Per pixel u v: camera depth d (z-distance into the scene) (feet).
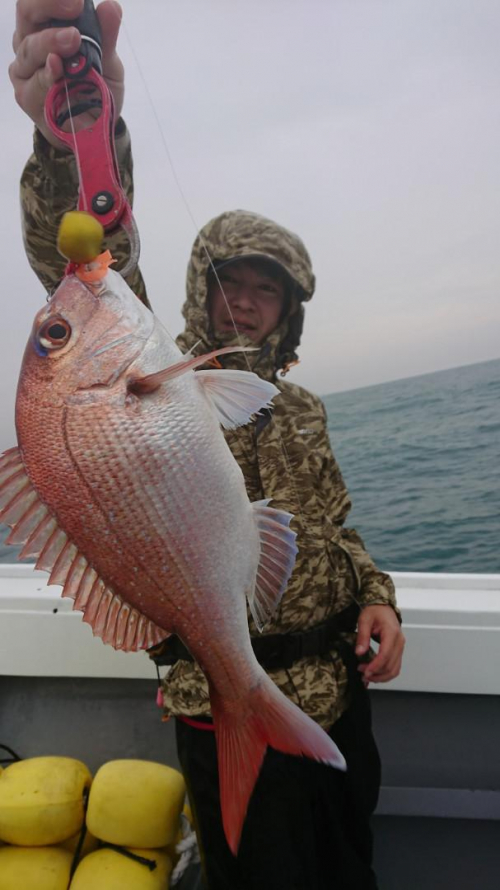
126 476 3.35
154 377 3.27
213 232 5.81
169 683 5.14
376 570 5.77
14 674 7.09
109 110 3.65
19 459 3.35
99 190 3.60
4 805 5.72
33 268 4.71
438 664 6.67
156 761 7.27
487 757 7.10
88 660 6.98
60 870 5.65
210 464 3.50
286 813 4.77
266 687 3.61
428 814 7.07
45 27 3.82
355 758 5.28
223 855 4.88
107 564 3.40
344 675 5.28
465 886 6.40
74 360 3.33
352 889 5.15
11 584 7.54
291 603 5.05
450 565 12.00
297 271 5.90
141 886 5.44
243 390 3.62
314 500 5.43
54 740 7.42
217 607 3.53
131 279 4.78
